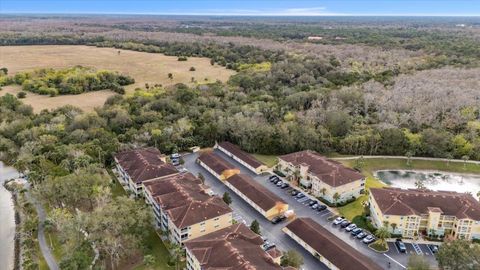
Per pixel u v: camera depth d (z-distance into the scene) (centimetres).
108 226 7031
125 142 12356
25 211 9044
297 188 10231
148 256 6594
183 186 8800
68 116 14175
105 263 7169
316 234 7612
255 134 12569
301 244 7731
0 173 11394
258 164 11244
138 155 10731
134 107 15012
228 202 9194
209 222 7788
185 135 13112
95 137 12456
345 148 12456
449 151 12262
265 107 14650
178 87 17288
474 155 12212
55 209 8269
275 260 6694
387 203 8256
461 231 7912
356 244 7800
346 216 8862
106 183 9125
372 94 15350
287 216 8738
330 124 13325
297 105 15450
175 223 7550
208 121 13900
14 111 14938
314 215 8912
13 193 10256
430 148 12106
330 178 9494
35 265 6919
